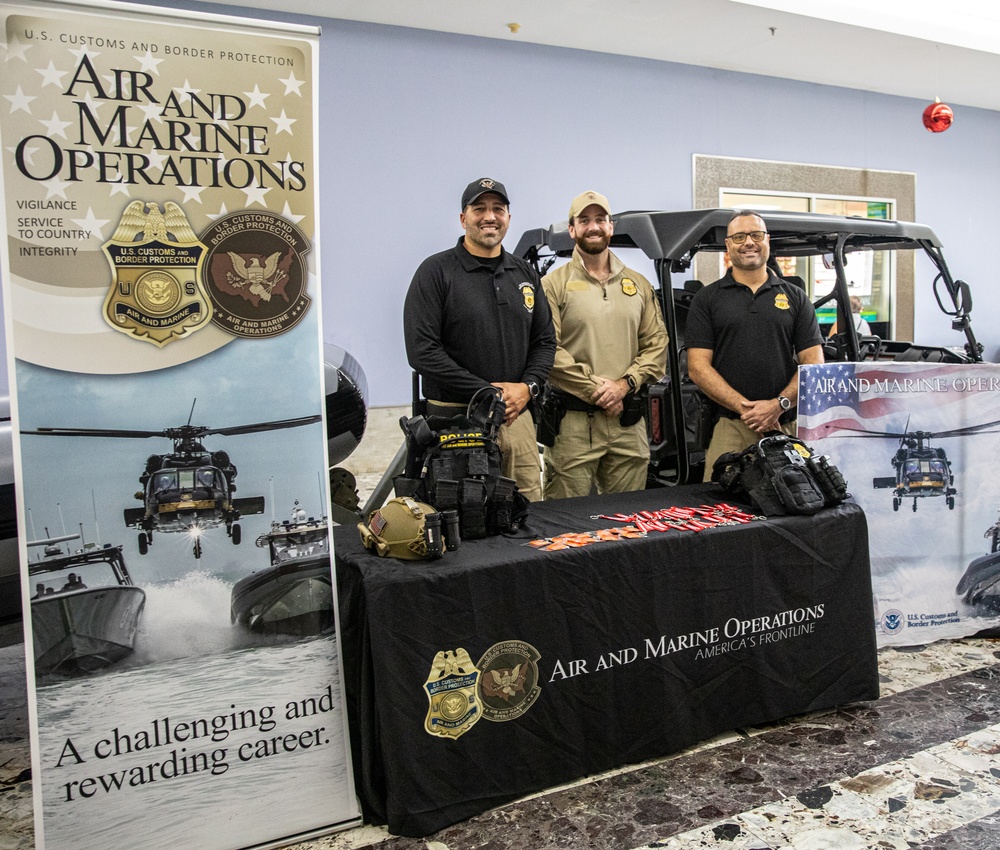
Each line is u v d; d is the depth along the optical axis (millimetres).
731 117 6480
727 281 3025
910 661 2842
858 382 2854
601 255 3055
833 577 2424
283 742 1882
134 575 1758
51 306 1680
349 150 5191
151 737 1771
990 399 2988
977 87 7004
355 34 5117
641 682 2164
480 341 2564
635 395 3074
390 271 5422
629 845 1842
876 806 1976
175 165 1746
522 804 2008
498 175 5656
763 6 5062
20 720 2615
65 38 1646
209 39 1750
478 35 5453
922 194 7559
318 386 1907
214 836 1819
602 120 5965
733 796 2029
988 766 2145
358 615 1940
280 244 1849
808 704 2406
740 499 2645
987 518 2996
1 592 2281
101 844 1731
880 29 5480
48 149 1654
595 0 4918
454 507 2115
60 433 1699
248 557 1851
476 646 1939
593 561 2080
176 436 1787
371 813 1946
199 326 1794
